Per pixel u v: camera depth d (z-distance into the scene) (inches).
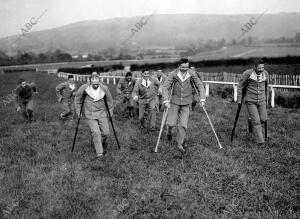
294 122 437.7
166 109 322.3
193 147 321.7
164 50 4928.6
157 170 259.3
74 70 2292.1
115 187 229.8
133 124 450.3
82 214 190.4
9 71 3142.2
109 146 335.6
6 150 325.4
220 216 189.5
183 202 205.5
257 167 260.5
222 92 799.7
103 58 4023.1
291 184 227.8
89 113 310.5
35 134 396.8
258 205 200.1
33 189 227.1
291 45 3344.0
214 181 235.1
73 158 297.1
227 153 301.0
